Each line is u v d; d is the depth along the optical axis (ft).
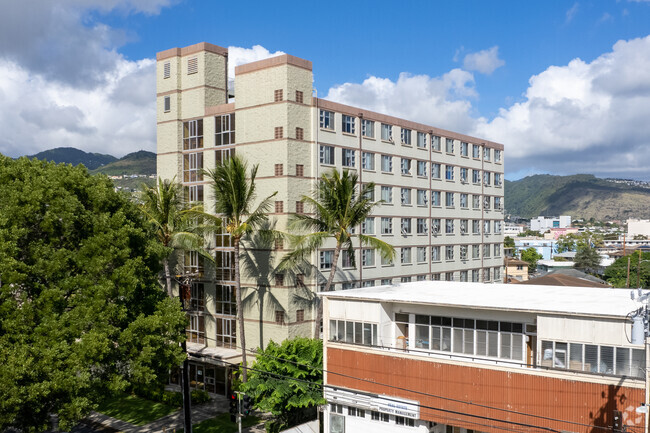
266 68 148.05
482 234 238.68
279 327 144.05
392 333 104.42
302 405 109.91
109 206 104.42
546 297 101.86
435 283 131.54
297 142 147.54
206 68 162.61
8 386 79.87
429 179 203.31
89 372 90.99
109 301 96.84
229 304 155.02
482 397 91.66
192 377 153.99
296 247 139.74
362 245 168.86
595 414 82.43
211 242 158.51
